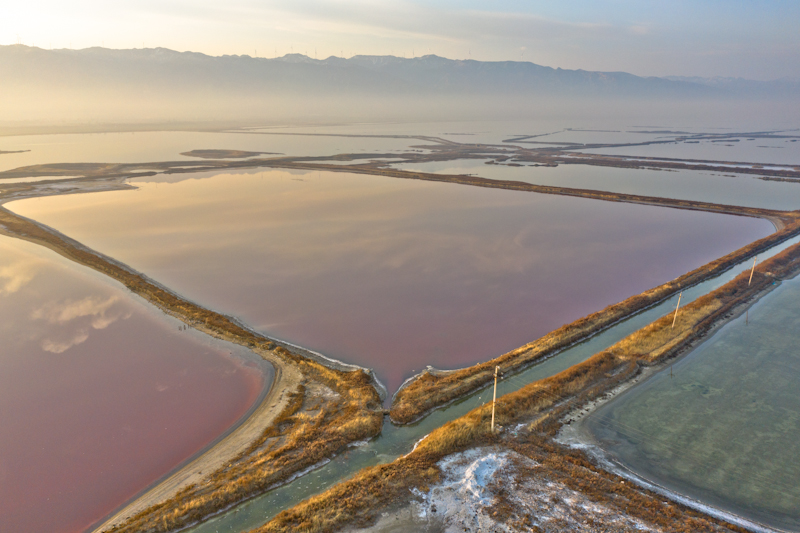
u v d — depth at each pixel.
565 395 35.22
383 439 30.78
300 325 47.16
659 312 51.38
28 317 48.94
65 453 29.52
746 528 23.56
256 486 26.12
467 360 41.09
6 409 33.94
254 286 57.34
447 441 29.48
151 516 23.98
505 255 70.25
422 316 49.59
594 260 68.56
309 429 30.73
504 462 28.22
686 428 31.69
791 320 48.56
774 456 29.02
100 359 40.81
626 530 23.33
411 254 70.25
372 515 24.08
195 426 32.06
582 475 27.12
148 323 47.75
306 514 23.88
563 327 45.88
